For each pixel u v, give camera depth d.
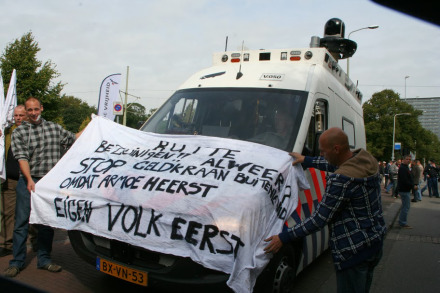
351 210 2.81
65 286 4.19
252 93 4.48
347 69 22.02
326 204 2.79
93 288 4.17
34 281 4.28
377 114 61.53
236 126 4.21
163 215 3.03
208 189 3.09
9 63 26.19
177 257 3.04
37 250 5.02
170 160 3.58
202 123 4.39
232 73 4.93
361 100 8.07
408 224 10.00
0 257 5.00
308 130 4.15
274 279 3.38
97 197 3.41
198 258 2.85
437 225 9.99
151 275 3.11
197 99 4.67
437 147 99.31
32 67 26.69
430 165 19.94
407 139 60.03
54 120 28.59
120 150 3.97
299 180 3.61
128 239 3.12
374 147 59.94
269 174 3.30
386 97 61.72
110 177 3.53
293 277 3.75
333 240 2.88
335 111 5.27
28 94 26.52
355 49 7.39
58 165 4.04
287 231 2.91
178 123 4.55
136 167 3.56
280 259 3.43
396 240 7.96
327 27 7.38
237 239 2.80
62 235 6.29
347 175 2.76
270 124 4.13
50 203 3.69
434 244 7.64
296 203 3.40
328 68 5.31
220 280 2.90
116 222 3.22
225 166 3.37
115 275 3.33
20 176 4.48
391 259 6.44
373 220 2.82
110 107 14.33
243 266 2.77
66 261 5.00
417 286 5.12
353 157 2.86
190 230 2.92
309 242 4.30
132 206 3.18
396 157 59.31
